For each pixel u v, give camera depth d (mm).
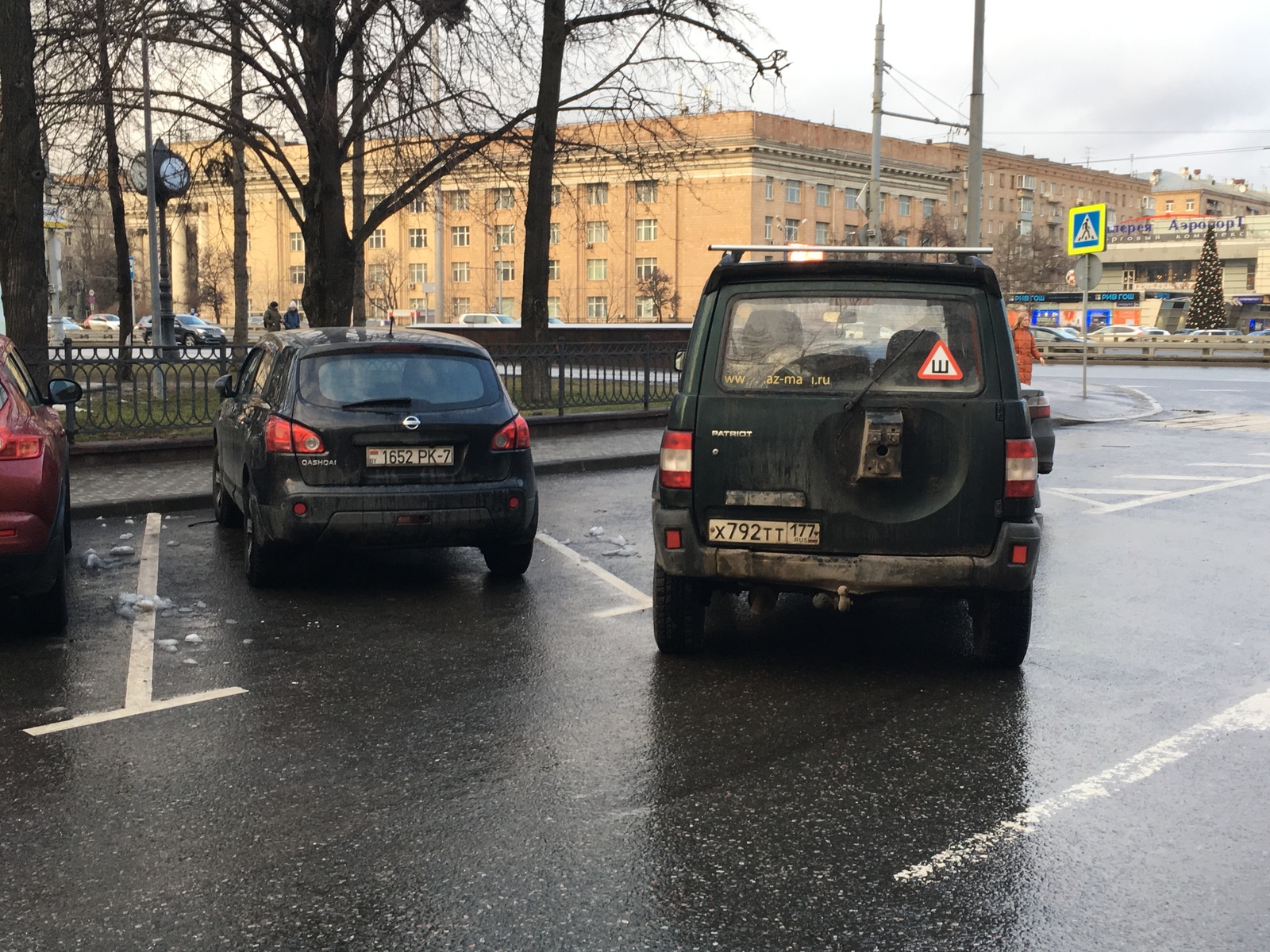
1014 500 5703
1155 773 4719
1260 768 4777
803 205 86125
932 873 3822
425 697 5719
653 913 3553
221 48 17609
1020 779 4648
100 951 3338
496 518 7840
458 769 4750
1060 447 17297
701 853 3971
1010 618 6023
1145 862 3900
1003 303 5801
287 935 3424
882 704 5621
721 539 5875
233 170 24688
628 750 4965
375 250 93000
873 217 30984
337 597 7871
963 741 5094
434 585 8258
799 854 3961
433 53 18141
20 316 15008
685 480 5887
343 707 5559
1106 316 70312
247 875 3807
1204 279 88750
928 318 5766
